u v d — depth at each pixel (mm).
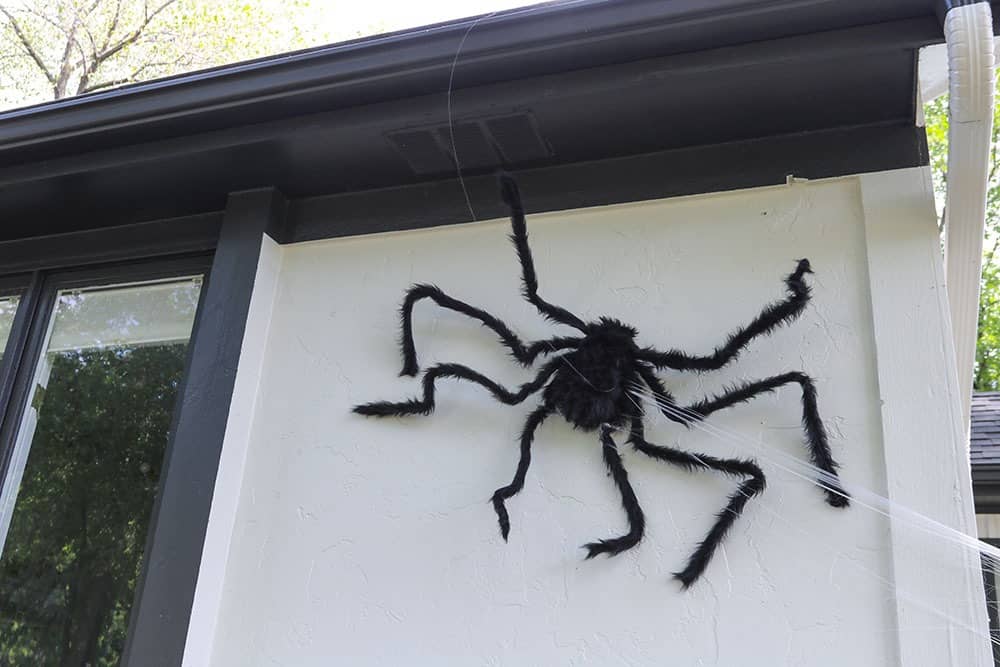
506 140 2146
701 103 1963
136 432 2441
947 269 1966
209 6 10078
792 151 2051
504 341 2066
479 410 2074
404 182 2396
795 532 1729
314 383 2260
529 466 1959
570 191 2211
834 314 1877
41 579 2352
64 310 2740
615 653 1749
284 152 2266
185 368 2461
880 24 1728
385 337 2254
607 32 1788
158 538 2064
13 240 2859
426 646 1878
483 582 1897
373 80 1998
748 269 1997
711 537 1750
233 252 2385
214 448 2137
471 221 2289
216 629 2037
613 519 1866
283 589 2037
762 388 1792
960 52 1551
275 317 2381
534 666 1787
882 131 1992
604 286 2100
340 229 2422
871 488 1709
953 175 1706
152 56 10133
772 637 1667
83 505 2406
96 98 2227
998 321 10445
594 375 1896
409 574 1961
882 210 1911
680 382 1936
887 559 1653
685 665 1696
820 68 1812
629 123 2057
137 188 2498
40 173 2418
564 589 1835
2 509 2482
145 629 1970
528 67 1926
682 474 1858
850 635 1625
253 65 2068
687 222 2096
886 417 1732
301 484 2145
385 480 2078
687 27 1757
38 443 2553
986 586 2025
